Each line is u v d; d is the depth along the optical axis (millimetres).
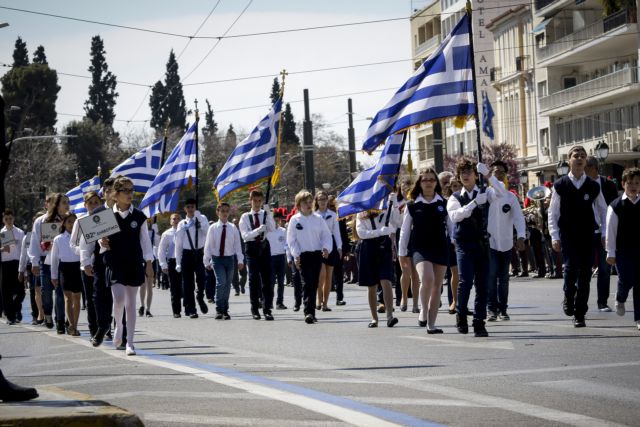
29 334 21391
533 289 27375
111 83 127188
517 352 13086
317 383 10914
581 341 14047
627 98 64188
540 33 76562
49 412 7180
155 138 130000
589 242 16250
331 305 26562
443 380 10812
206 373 12117
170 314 26500
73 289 20359
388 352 13805
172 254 24984
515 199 18250
